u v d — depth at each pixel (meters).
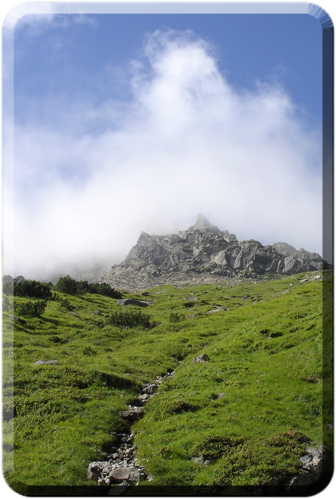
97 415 15.40
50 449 12.42
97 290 68.81
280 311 29.86
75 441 13.07
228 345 24.86
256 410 14.90
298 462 11.15
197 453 12.30
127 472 11.36
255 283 108.81
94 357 26.33
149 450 12.74
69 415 15.07
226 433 13.28
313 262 142.88
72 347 29.52
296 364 18.80
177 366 24.72
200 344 30.12
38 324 35.84
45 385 17.42
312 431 13.09
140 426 15.05
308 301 31.62
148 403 17.39
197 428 14.01
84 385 18.31
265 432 13.17
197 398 16.88
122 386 19.20
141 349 29.23
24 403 15.33
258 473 10.86
